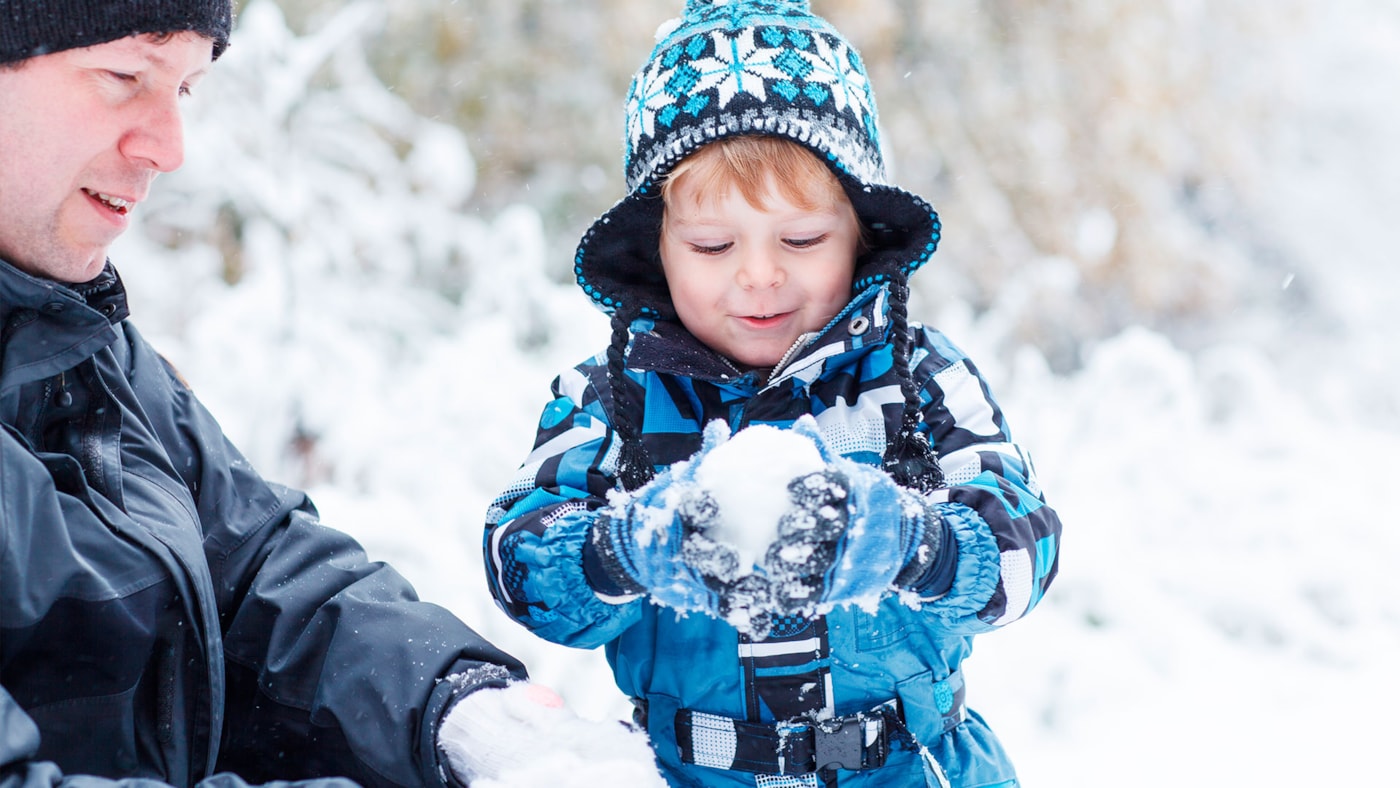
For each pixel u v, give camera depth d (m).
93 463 1.51
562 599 1.46
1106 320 8.79
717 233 1.57
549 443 1.64
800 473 1.21
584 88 7.03
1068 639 4.25
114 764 1.51
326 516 3.35
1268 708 4.04
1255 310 10.74
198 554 1.56
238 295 4.20
